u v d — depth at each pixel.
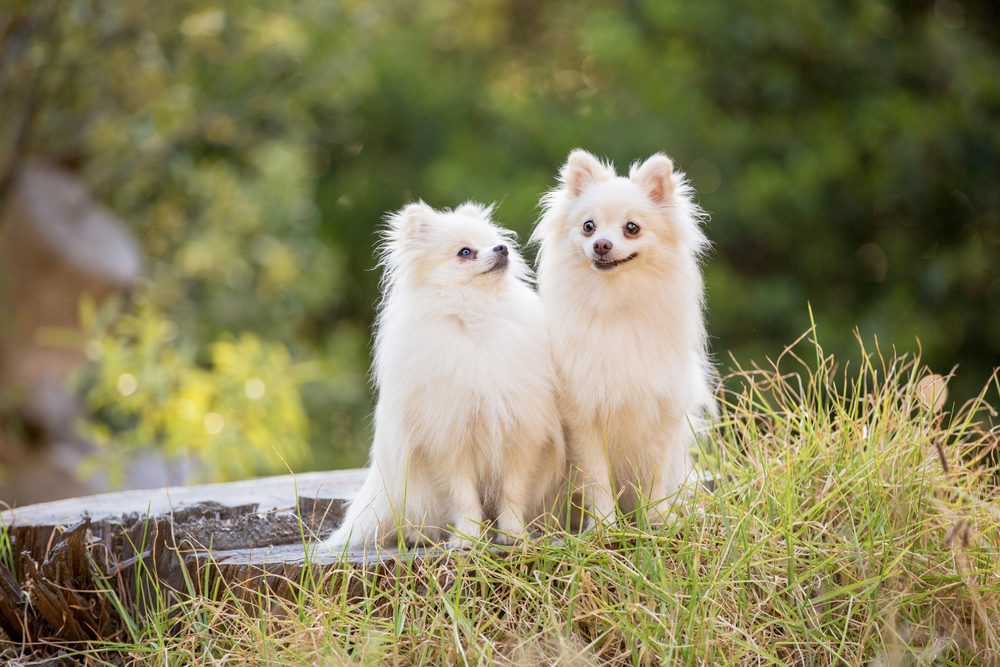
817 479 4.95
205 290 14.61
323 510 5.81
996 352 14.59
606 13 15.49
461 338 4.80
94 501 5.86
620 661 4.30
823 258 14.72
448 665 4.21
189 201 14.55
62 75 11.94
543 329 5.05
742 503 4.78
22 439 10.20
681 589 4.39
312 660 4.26
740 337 14.08
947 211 14.86
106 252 11.09
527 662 4.18
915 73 14.62
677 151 14.02
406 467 4.79
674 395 4.97
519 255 5.43
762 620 4.48
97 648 4.87
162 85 13.52
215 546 5.28
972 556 4.59
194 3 12.27
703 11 14.17
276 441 9.93
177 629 4.80
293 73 14.21
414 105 16.31
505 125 15.50
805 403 5.37
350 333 16.50
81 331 10.76
